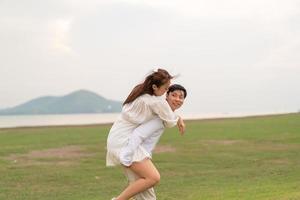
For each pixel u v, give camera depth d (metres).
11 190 12.67
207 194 11.14
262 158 18.81
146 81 6.39
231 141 25.00
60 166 17.14
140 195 6.31
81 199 11.33
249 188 11.83
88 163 17.94
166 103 6.28
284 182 12.88
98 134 30.48
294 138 25.45
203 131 30.77
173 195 11.26
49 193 12.20
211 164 17.41
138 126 6.32
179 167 16.66
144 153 6.21
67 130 34.22
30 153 20.86
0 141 26.27
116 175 15.17
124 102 6.44
